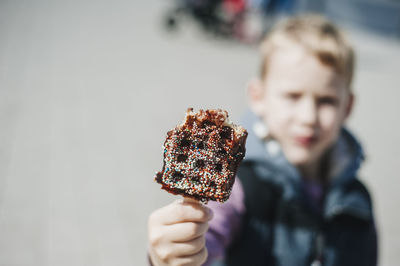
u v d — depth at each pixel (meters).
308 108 0.61
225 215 0.56
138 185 1.42
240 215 0.58
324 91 0.61
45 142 1.65
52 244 1.09
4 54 2.78
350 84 0.67
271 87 0.64
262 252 0.58
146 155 1.64
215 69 2.93
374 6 4.99
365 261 0.63
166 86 2.49
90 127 1.84
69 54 2.97
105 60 2.92
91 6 5.00
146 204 1.31
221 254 0.55
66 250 1.08
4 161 1.47
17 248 1.06
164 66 2.91
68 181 1.40
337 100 0.62
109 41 3.46
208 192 0.43
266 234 0.58
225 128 0.44
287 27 0.68
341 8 5.07
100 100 2.18
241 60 3.21
